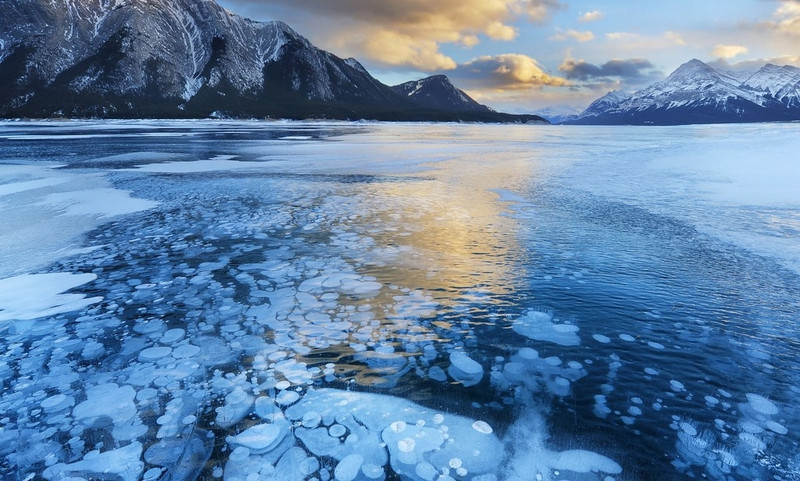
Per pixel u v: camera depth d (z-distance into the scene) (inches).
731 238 282.0
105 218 340.5
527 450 102.9
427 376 133.5
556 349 149.6
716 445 104.5
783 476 95.3
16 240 281.4
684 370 136.9
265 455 101.1
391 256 250.5
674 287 204.5
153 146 1062.4
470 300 190.7
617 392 125.3
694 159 734.5
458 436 107.7
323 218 343.0
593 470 96.6
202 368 137.8
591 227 313.6
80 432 109.3
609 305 185.2
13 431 109.7
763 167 612.4
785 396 124.0
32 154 841.5
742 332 161.8
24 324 167.2
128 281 212.2
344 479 93.7
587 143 1321.4
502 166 697.6
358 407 118.9
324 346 151.6
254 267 232.4
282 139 1413.6
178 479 93.9
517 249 263.0
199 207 381.7
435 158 832.9
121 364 140.1
